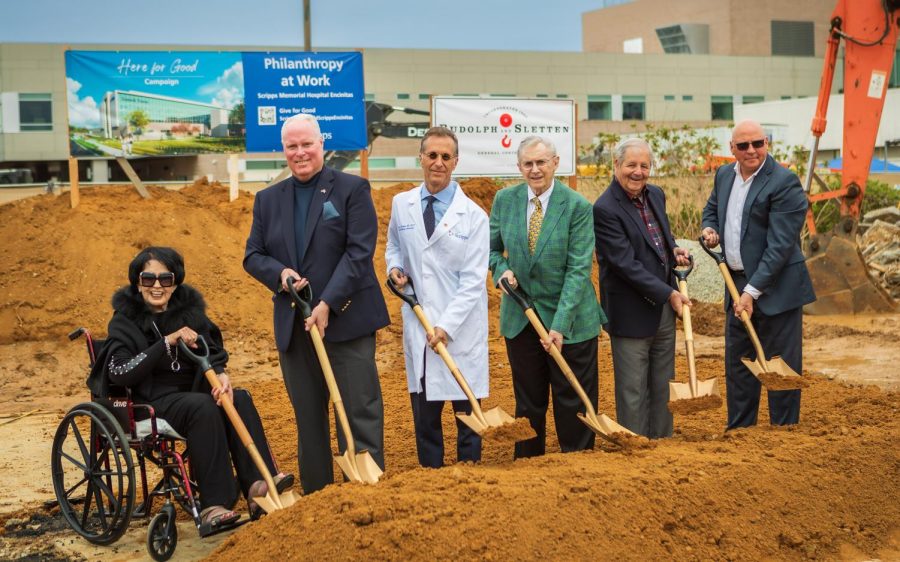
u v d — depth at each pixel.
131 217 12.45
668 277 6.34
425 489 4.69
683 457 5.44
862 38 13.91
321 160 5.46
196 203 13.31
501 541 4.34
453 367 5.43
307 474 5.50
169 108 12.77
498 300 13.09
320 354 5.09
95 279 11.62
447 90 41.72
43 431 8.12
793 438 5.95
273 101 12.88
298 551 4.30
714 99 47.59
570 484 4.81
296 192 5.48
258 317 11.71
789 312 6.50
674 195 17.19
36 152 35.66
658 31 57.91
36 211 12.62
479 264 5.77
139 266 5.48
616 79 45.38
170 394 5.35
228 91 12.81
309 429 5.47
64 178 36.38
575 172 13.48
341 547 4.25
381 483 4.83
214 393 5.14
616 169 6.19
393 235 6.05
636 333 6.18
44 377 10.25
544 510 4.55
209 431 5.21
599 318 6.04
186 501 5.31
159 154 12.83
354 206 5.39
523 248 5.95
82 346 10.91
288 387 5.49
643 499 4.79
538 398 6.08
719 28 55.53
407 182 15.03
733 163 6.82
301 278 5.32
